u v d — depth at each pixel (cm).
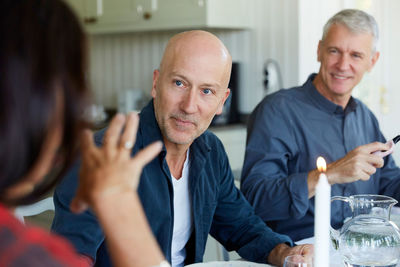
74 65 51
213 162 161
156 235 143
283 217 185
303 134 203
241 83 392
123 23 410
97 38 468
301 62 355
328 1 366
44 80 48
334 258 138
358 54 200
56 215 128
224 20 370
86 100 53
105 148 59
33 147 49
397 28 396
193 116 139
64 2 52
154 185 141
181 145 144
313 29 361
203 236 156
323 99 204
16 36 47
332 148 204
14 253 45
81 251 123
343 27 201
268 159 197
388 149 170
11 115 46
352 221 131
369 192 208
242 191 196
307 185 179
